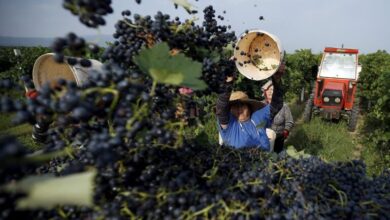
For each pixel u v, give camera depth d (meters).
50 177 1.05
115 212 1.24
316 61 19.88
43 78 2.02
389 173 2.04
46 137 1.38
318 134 10.73
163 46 1.32
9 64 24.75
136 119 1.29
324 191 1.67
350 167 1.89
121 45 1.60
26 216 1.17
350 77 12.21
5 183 1.03
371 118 12.15
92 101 1.22
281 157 1.91
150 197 1.35
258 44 2.76
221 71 1.85
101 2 1.25
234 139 4.26
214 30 1.86
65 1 1.19
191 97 1.69
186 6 1.75
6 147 0.89
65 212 1.27
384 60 17.56
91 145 1.15
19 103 1.15
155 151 1.49
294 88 16.83
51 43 1.21
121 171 1.38
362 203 1.61
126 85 1.22
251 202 1.43
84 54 1.29
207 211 1.35
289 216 1.51
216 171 1.61
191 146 1.77
